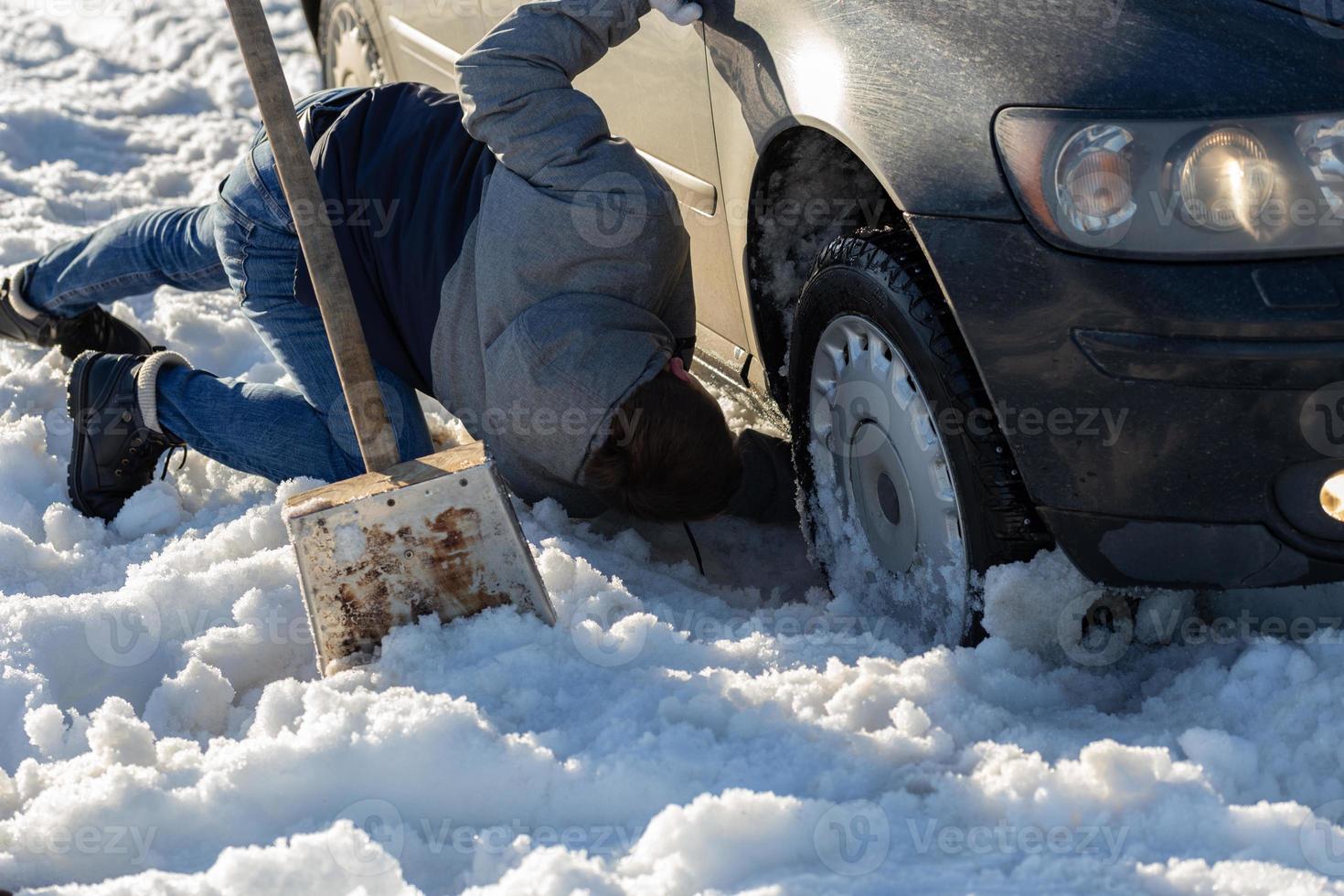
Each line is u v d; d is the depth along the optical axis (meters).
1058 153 1.67
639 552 2.42
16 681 1.87
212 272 2.81
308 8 4.36
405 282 2.38
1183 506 1.69
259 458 2.53
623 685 1.81
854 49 1.95
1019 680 1.80
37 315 2.96
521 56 2.19
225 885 1.41
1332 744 1.58
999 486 1.80
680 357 2.44
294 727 1.78
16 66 6.43
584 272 2.21
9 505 2.56
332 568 1.89
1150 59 1.66
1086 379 1.68
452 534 1.91
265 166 2.42
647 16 2.48
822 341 2.15
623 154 2.22
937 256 1.77
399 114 2.51
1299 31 1.62
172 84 5.97
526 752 1.62
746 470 2.57
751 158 2.20
